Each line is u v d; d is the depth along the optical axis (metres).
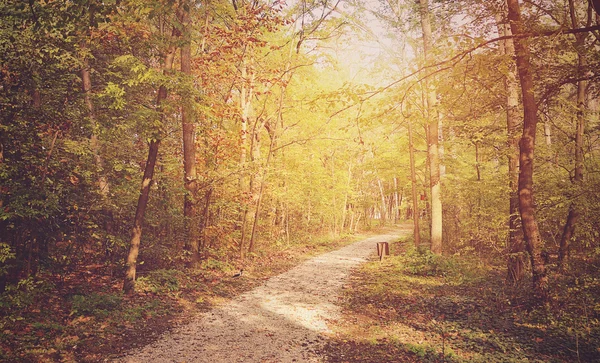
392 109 8.25
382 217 44.16
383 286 11.54
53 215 8.39
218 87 16.31
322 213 29.22
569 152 12.99
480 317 7.83
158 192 12.68
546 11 9.31
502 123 13.03
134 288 9.27
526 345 6.13
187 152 12.94
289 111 21.39
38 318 6.87
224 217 16.25
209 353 6.14
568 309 7.31
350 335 7.16
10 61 7.10
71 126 8.77
